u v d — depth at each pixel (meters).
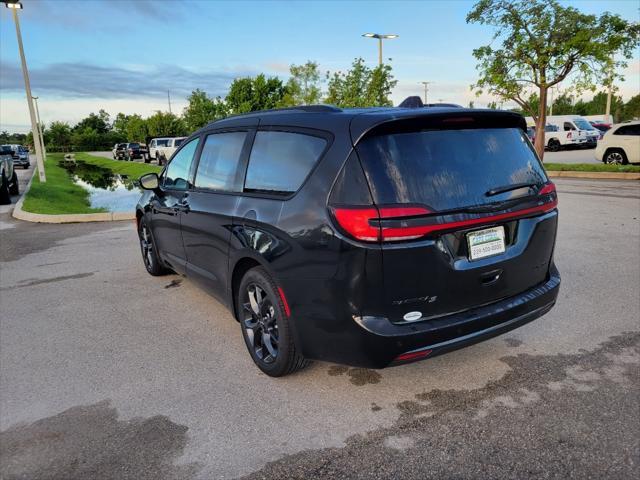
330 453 2.55
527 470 2.37
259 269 3.26
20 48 18.62
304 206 2.83
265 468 2.46
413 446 2.58
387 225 2.54
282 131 3.26
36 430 2.82
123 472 2.45
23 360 3.72
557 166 17.30
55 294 5.31
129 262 6.60
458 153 2.82
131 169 33.81
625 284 4.96
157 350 3.86
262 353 3.43
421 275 2.64
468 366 3.42
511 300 3.03
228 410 2.97
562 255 6.09
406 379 3.28
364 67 23.45
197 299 5.05
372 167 2.61
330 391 3.16
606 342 3.70
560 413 2.82
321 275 2.73
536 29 14.87
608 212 8.99
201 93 45.34
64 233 8.81
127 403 3.08
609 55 14.44
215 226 3.74
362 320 2.64
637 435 2.60
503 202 2.87
